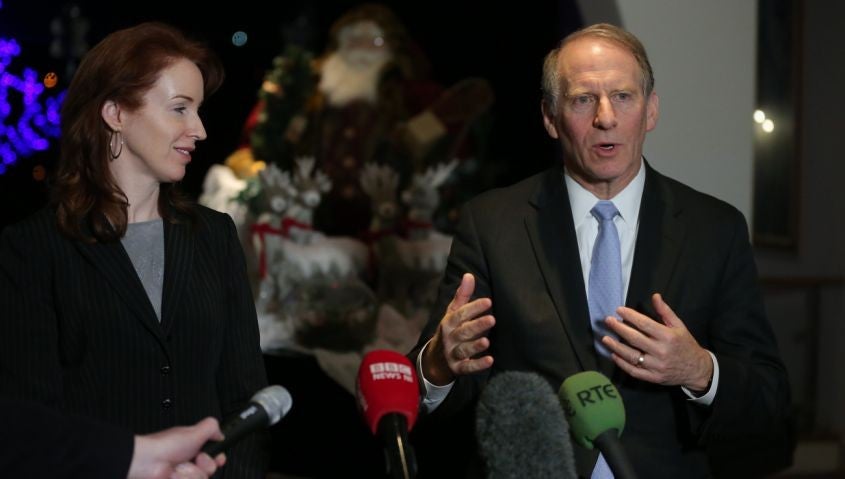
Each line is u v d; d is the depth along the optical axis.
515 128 5.48
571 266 2.18
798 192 6.31
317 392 3.71
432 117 4.66
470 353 1.94
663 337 1.91
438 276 4.35
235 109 6.05
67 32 5.93
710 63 3.11
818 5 6.24
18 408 1.46
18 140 5.65
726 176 3.11
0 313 1.90
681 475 2.11
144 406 1.93
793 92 6.25
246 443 2.04
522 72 5.55
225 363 2.09
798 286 6.11
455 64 5.78
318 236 4.30
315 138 4.67
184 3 6.13
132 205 2.03
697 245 2.18
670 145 3.08
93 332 1.92
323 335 3.95
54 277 1.94
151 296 1.99
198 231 2.10
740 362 2.10
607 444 1.62
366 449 3.62
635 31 3.08
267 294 4.11
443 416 2.25
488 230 2.27
